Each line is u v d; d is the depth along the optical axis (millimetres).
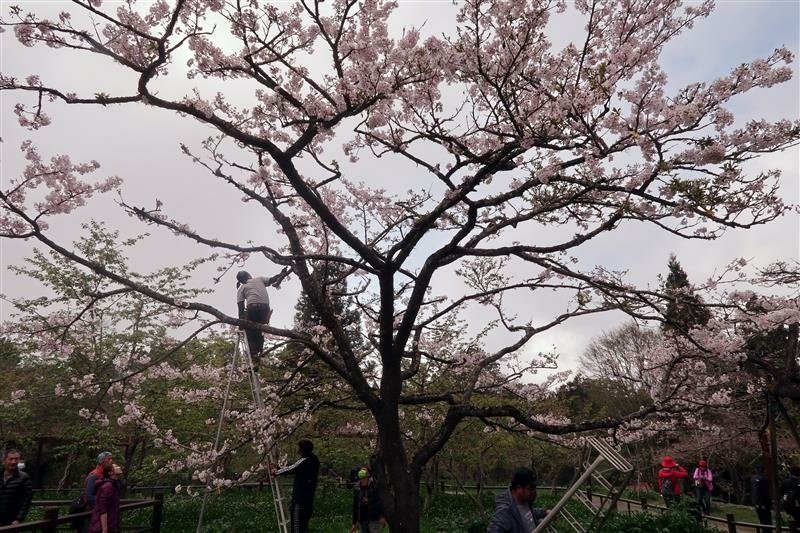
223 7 5359
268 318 8852
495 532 3721
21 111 5000
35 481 17719
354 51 5602
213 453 6477
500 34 5320
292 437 12375
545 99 5496
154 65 4770
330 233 8812
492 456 16516
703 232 4852
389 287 6168
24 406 13992
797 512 10211
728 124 4566
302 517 6531
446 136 5629
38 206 5547
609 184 5371
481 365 7359
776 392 6102
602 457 4801
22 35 4652
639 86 4668
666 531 10289
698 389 6895
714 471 19781
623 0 5730
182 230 5973
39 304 13047
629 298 5461
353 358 6375
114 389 6992
